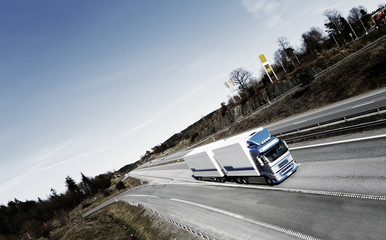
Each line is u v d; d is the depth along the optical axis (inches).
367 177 500.7
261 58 2738.7
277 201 615.8
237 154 783.1
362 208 418.9
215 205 846.5
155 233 966.4
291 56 3331.7
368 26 2994.6
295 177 690.8
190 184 1409.9
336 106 1277.1
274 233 490.6
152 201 1497.3
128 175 4372.5
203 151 1023.6
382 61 1257.4
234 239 556.4
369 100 1069.8
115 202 2410.2
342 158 641.6
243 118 2657.5
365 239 349.1
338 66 1697.8
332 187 537.0
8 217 3117.6
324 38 3398.1
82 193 4441.4
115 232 1403.8
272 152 682.8
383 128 678.5
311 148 832.9
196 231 682.2
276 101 2226.9
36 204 3831.2
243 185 869.2
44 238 1935.3
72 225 1931.6
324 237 399.2
